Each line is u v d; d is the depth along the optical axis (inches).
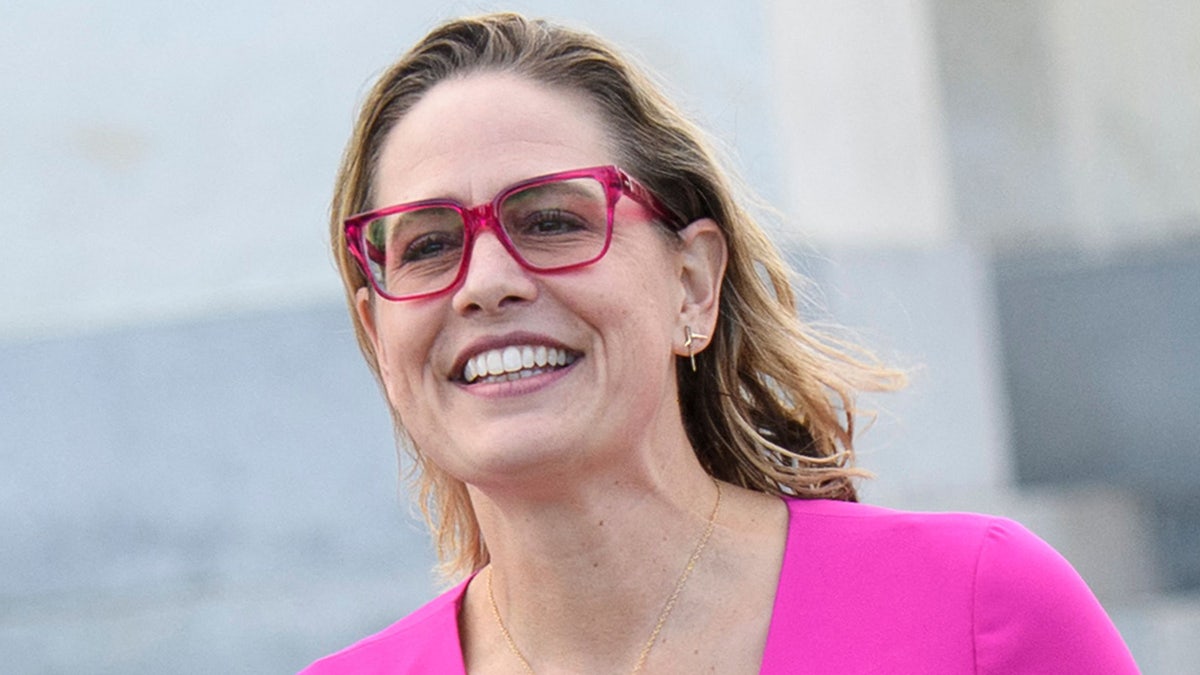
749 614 368.2
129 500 952.3
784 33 941.8
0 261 971.3
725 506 389.1
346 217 402.3
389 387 412.2
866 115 987.3
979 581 353.4
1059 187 1136.2
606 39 389.4
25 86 971.3
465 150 367.9
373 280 377.4
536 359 358.3
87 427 959.0
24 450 962.7
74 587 952.3
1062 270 1120.8
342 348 936.3
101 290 964.0
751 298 411.5
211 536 942.4
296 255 948.6
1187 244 1119.6
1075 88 1146.7
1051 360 1118.4
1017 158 1134.4
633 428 360.8
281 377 943.0
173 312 957.8
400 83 390.3
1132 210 1131.3
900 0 1021.8
